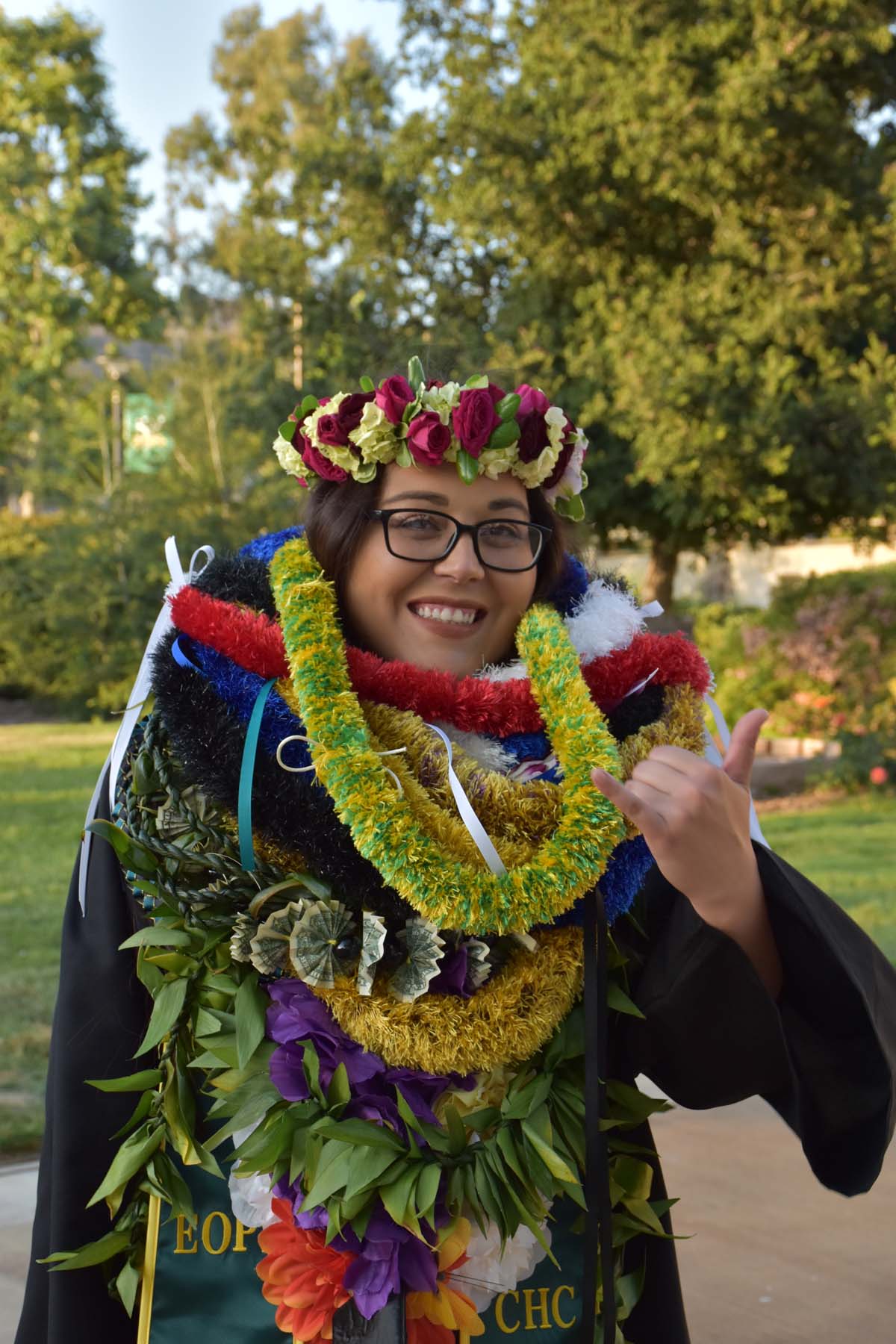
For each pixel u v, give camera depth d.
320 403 1.55
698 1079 1.49
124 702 18.42
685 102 10.80
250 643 1.43
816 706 12.59
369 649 1.53
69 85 25.89
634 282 12.39
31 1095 4.26
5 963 5.85
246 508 17.73
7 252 25.06
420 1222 1.32
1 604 19.53
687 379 10.75
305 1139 1.32
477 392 1.44
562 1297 1.37
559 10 11.79
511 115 11.73
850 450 11.56
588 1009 1.38
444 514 1.48
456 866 1.34
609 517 12.95
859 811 11.09
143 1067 1.50
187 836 1.43
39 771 13.09
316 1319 1.30
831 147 11.41
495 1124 1.38
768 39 10.84
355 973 1.37
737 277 11.41
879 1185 3.88
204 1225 1.37
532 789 1.42
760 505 11.72
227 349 19.27
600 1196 1.34
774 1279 3.29
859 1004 1.37
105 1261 1.46
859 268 11.31
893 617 12.22
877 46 10.83
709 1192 3.81
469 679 1.46
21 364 26.09
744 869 1.32
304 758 1.42
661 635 1.62
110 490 19.86
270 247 15.44
